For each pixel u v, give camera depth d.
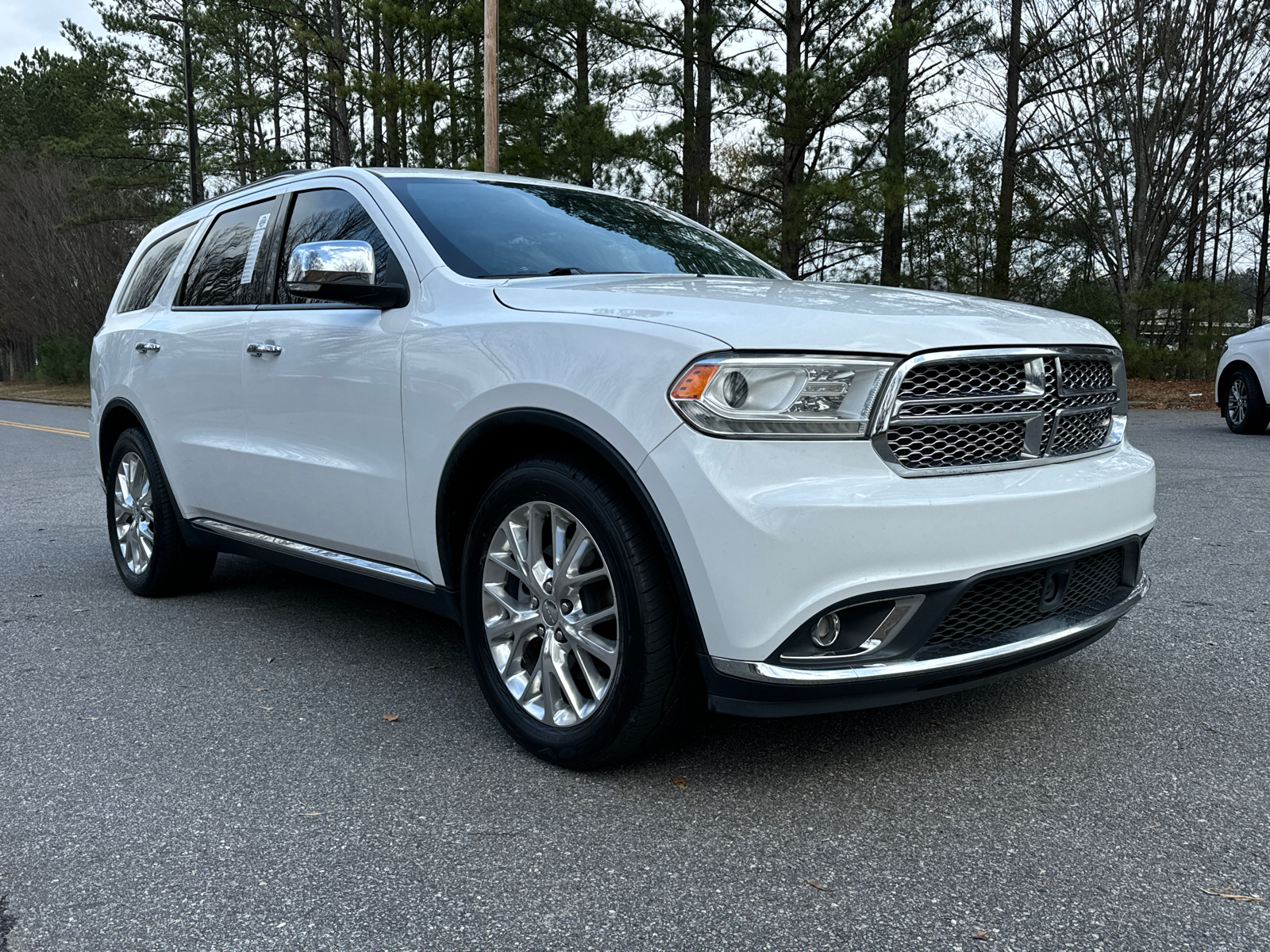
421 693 3.40
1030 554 2.51
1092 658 3.62
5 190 37.78
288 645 3.98
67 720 3.17
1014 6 22.53
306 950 1.93
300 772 2.76
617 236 3.79
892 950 1.91
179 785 2.68
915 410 2.44
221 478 4.05
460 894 2.12
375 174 3.65
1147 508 2.93
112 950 1.93
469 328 2.90
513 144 20.23
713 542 2.30
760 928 1.99
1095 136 22.20
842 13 19.25
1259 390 11.03
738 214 20.92
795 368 2.33
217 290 4.23
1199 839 2.32
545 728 2.77
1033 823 2.41
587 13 20.22
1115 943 1.92
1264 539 5.57
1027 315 2.83
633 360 2.45
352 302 3.15
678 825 2.42
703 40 20.05
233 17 34.88
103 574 5.34
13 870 2.24
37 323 39.94
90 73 37.12
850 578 2.30
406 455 3.10
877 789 2.60
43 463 11.06
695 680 2.55
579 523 2.61
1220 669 3.49
